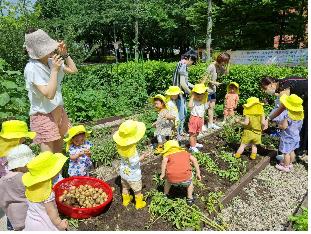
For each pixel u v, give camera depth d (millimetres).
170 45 37812
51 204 3678
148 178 5609
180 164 4590
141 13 31828
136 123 4785
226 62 8320
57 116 5141
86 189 4883
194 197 5055
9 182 3994
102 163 6484
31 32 4695
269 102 9898
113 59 40719
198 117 6629
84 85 11688
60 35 15992
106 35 39281
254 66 10930
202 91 6457
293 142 6176
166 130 6805
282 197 5480
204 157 6285
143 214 4629
